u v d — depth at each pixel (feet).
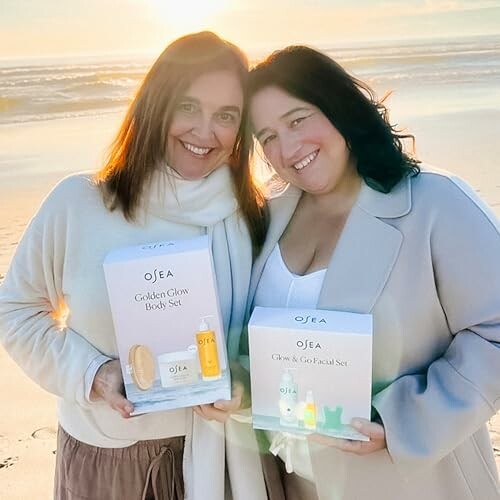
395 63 80.64
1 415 13.96
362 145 6.74
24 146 39.09
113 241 6.97
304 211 7.47
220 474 7.16
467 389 6.17
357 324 6.14
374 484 6.68
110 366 6.82
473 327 6.32
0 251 23.21
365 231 6.62
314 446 6.76
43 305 7.38
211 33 6.97
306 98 6.75
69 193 7.06
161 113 6.88
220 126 7.09
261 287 7.30
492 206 25.59
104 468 7.26
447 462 6.67
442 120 42.78
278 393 6.31
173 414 7.13
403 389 6.44
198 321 6.27
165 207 7.04
